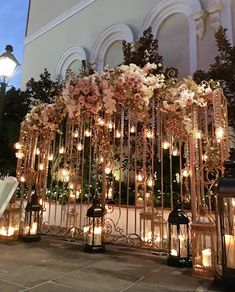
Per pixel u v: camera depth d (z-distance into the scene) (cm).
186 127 403
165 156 651
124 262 375
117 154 696
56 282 294
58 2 1427
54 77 1306
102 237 438
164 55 935
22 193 555
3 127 931
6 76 609
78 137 611
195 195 389
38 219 520
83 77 441
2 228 497
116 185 695
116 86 412
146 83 414
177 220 365
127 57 786
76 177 611
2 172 952
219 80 644
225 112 413
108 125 505
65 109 514
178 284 296
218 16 823
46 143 569
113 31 1094
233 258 287
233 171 316
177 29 927
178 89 405
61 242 493
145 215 454
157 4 971
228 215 300
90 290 274
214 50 817
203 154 439
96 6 1202
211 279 311
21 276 312
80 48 1206
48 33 1417
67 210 601
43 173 570
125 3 1088
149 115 530
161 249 421
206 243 324
